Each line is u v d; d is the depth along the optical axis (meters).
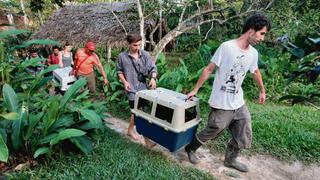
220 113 2.63
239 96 2.66
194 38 14.40
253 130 3.96
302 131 3.91
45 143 2.72
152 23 9.07
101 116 3.54
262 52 9.13
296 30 7.62
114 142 3.34
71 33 10.25
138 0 7.48
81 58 5.16
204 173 2.79
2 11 12.55
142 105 3.01
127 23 9.57
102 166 2.70
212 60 2.56
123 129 4.11
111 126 4.22
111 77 5.88
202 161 3.16
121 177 2.53
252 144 3.58
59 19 11.82
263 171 3.06
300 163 3.26
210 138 2.83
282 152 3.43
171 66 10.52
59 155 2.87
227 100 2.59
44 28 11.47
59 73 5.23
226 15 9.52
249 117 2.72
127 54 3.32
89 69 5.27
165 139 2.76
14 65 3.93
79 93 4.41
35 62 3.97
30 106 3.22
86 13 11.52
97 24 10.25
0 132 2.68
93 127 3.07
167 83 5.70
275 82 6.65
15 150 2.78
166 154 3.23
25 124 2.76
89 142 3.03
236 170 3.01
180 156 3.23
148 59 3.40
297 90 6.30
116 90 5.59
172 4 8.41
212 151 3.42
